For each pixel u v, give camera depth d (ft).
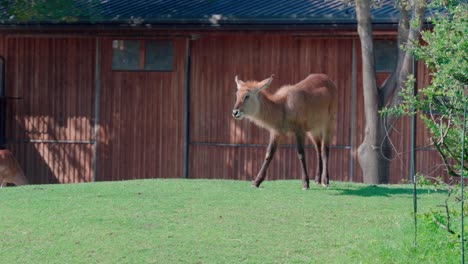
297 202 35.68
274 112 40.32
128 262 25.40
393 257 25.54
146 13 62.08
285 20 58.75
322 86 43.06
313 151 60.90
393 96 55.26
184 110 63.36
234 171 62.64
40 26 62.39
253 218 31.81
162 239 28.14
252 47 61.93
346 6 57.31
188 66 63.16
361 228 30.25
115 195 37.45
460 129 25.14
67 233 28.99
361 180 60.49
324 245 27.55
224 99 62.59
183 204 34.76
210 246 27.30
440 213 28.30
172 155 63.72
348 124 60.59
